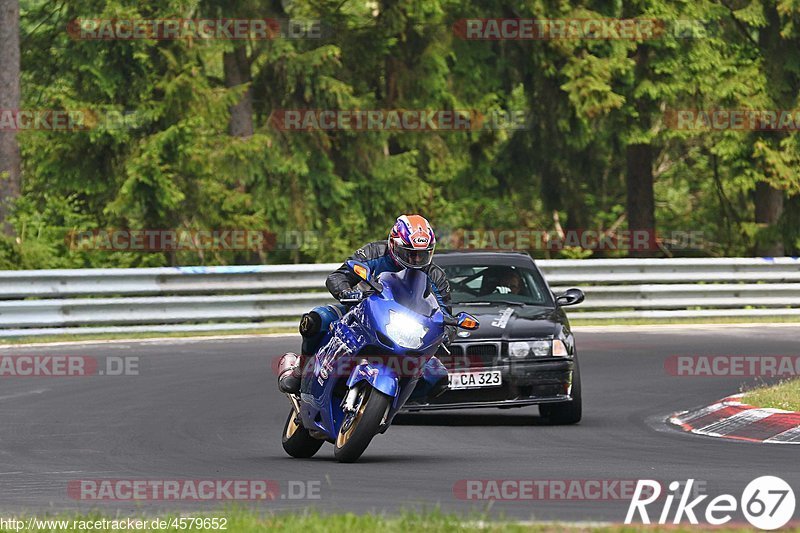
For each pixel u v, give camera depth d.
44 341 70.25
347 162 111.81
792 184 115.62
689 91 113.94
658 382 56.72
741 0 119.31
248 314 77.75
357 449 34.53
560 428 44.22
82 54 98.00
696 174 151.62
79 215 95.31
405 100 113.19
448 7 113.44
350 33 111.81
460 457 36.84
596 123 114.12
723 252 147.88
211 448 39.41
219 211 103.38
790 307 90.25
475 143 118.38
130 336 73.69
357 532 24.19
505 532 24.14
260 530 24.73
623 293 85.44
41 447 39.41
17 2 94.62
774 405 44.50
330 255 107.31
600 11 112.50
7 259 87.19
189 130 96.00
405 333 33.31
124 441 40.75
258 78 109.88
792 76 118.38
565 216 148.62
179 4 98.75
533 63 112.94
